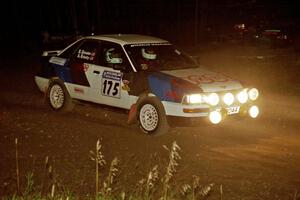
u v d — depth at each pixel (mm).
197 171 6676
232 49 28797
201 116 8094
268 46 28547
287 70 17547
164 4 36031
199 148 7816
